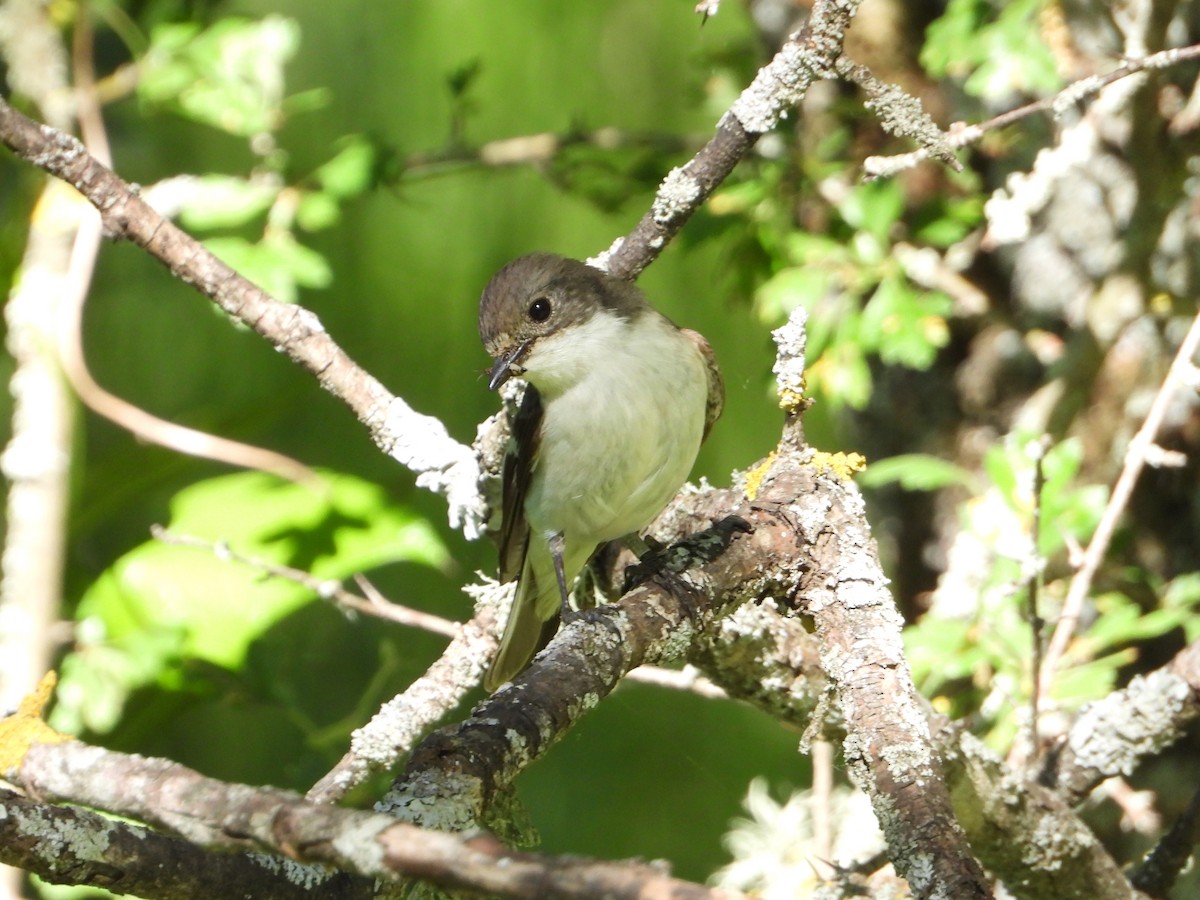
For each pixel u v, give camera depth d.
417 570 11.84
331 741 9.06
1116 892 6.54
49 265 9.80
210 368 11.79
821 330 8.50
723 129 6.76
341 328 11.63
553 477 7.30
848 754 5.01
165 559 9.57
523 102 11.48
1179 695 6.64
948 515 9.38
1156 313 8.29
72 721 8.56
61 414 9.77
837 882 6.38
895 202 8.42
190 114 9.46
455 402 11.54
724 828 11.41
